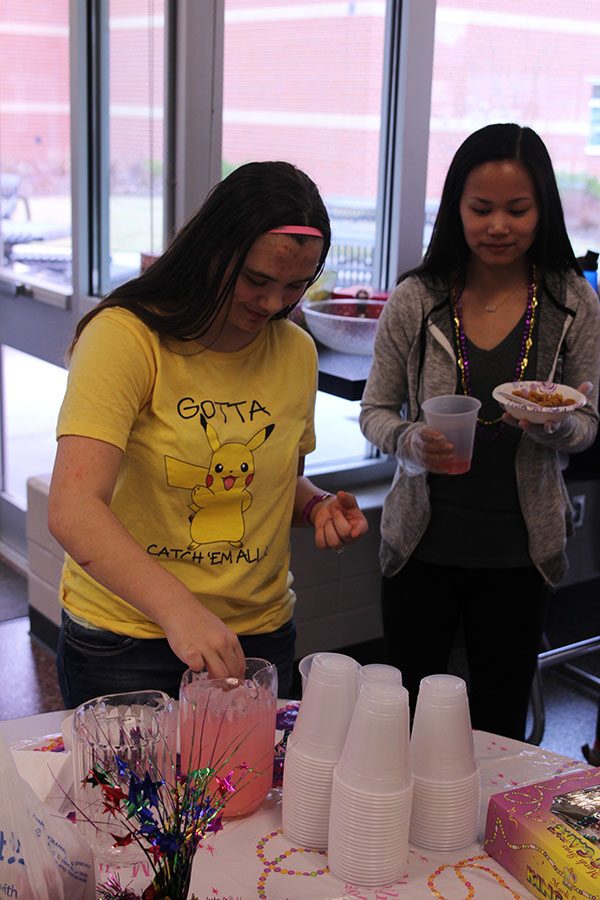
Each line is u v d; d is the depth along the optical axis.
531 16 3.11
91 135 3.10
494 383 1.97
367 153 3.02
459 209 1.93
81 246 3.16
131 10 2.79
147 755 1.07
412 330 2.01
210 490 1.43
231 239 1.30
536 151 1.86
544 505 1.99
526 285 1.99
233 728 1.19
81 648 1.49
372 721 1.09
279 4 2.69
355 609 3.02
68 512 1.26
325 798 1.16
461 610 2.14
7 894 0.88
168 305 1.38
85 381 1.32
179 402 1.41
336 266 3.03
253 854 1.16
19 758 1.24
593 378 2.01
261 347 1.49
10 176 3.45
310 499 1.63
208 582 1.46
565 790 1.22
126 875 1.10
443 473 1.88
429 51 2.91
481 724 2.13
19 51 3.21
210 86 2.61
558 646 3.37
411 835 1.20
